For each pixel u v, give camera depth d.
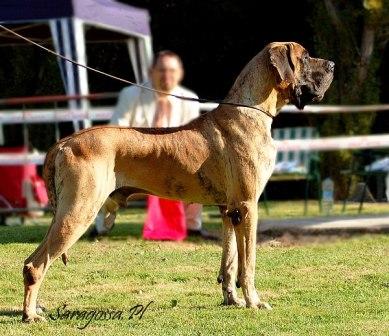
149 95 12.95
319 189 18.42
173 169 9.10
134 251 12.78
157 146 9.08
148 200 13.86
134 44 19.50
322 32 21.20
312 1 21.59
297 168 18.70
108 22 17.36
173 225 13.66
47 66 22.97
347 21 20.98
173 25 24.94
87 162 8.73
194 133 9.23
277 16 24.38
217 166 9.17
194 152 9.14
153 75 12.79
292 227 14.68
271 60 9.12
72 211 8.65
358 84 21.09
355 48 21.11
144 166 9.05
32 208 16.52
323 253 12.62
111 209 9.24
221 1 24.28
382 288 10.33
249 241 9.18
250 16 24.47
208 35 24.83
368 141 19.58
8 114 18.34
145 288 10.48
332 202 18.03
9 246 13.20
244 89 9.28
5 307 9.58
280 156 19.56
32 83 23.22
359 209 17.98
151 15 24.83
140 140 9.05
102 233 13.98
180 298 9.93
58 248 8.65
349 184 20.72
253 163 9.09
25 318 8.70
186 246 13.22
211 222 16.23
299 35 24.52
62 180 8.72
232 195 9.13
